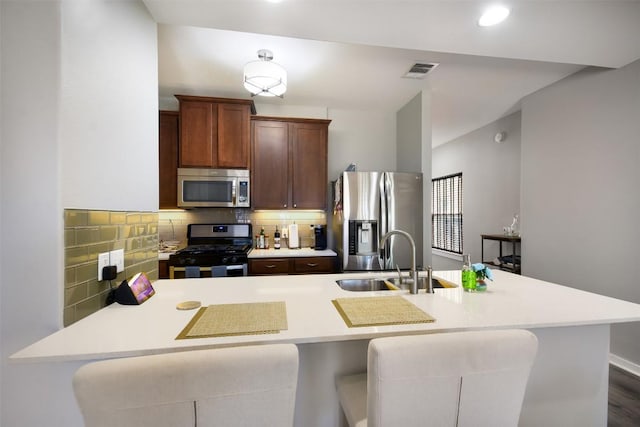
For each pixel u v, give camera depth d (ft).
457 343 2.44
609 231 7.47
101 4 3.98
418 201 9.55
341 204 9.50
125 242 4.52
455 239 15.89
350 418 3.16
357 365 3.97
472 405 2.54
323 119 10.46
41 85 3.29
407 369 2.39
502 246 12.43
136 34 4.78
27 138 3.28
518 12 4.83
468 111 11.64
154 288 4.98
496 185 12.84
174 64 8.00
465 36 5.52
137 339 2.95
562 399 4.16
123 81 4.47
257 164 10.06
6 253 3.27
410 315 3.61
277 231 10.83
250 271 9.31
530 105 9.88
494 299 4.34
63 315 3.32
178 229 10.58
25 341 3.26
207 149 9.48
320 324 3.37
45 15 3.30
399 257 9.38
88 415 1.98
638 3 4.62
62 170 3.32
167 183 9.57
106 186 4.09
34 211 3.27
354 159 11.76
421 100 9.84
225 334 3.06
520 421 4.11
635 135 6.93
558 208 8.82
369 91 9.88
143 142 5.04
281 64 8.04
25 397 3.27
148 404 2.02
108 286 4.12
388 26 5.23
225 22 5.18
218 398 2.12
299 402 3.87
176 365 2.04
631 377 6.88
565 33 5.45
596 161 7.78
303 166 10.31
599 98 7.72
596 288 7.76
